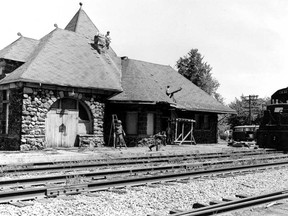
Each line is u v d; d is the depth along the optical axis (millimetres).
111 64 26031
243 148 25609
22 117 18672
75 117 21328
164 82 29453
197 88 32406
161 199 8062
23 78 18281
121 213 6727
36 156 14875
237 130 37906
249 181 11016
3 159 13375
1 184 8461
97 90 22000
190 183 10102
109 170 11312
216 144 30250
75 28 26969
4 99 20719
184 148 22797
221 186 9969
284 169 14289
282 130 22859
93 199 7621
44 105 19516
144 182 9734
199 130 29953
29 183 8875
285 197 7988
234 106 58281
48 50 21828
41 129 19344
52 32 23984
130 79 24859
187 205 7672
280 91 23781
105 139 23219
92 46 26047
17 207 6695
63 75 20656
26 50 22406
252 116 54344
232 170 12953
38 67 19875
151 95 23828
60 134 20578
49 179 9352
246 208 6844
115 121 22953
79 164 12602
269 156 19703
